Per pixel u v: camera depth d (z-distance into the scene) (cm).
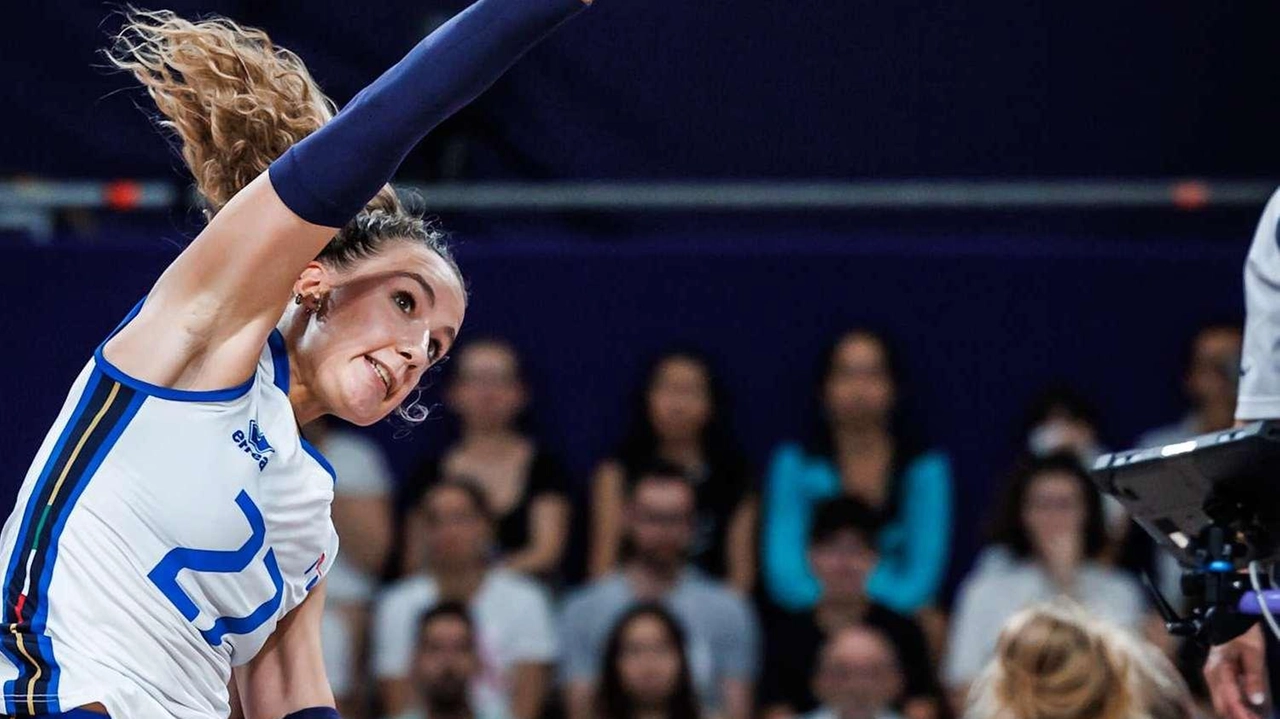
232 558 546
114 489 533
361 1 1290
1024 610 698
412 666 1157
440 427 1266
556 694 1173
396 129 509
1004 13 1338
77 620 534
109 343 541
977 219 1345
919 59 1340
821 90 1338
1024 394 1266
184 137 580
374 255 561
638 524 1181
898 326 1275
